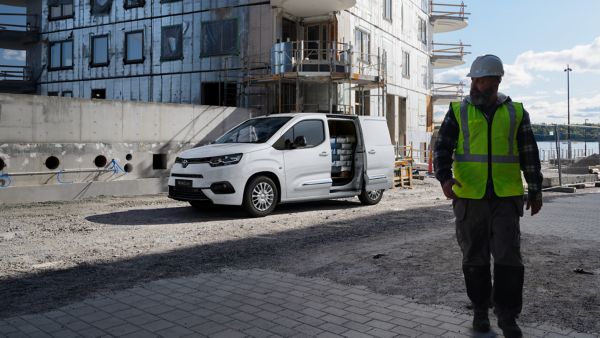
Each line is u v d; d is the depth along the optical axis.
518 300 3.45
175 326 3.79
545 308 4.14
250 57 20.88
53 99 13.33
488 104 3.57
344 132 11.16
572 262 5.65
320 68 18.97
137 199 12.87
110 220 9.20
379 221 8.84
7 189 11.78
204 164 9.15
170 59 22.88
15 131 12.63
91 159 14.14
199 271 5.47
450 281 4.97
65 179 13.59
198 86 22.12
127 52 24.28
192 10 22.20
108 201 12.36
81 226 8.49
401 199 13.21
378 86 20.88
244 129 10.46
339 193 10.75
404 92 28.97
